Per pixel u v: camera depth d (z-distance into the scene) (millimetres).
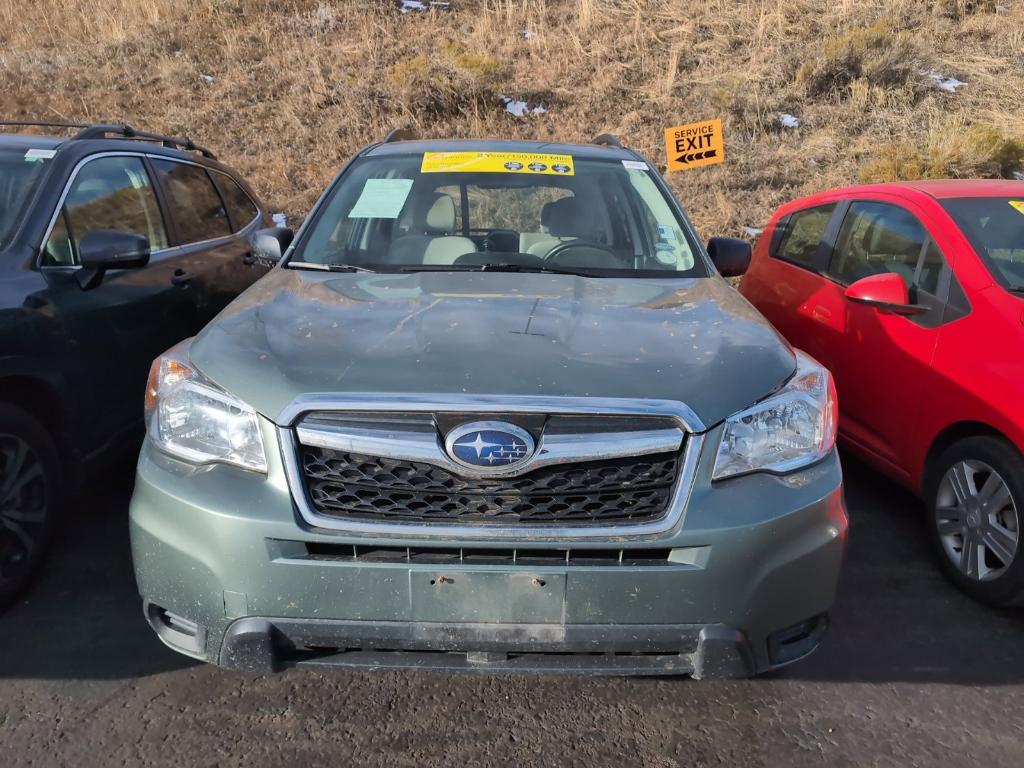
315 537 2201
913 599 3443
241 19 15953
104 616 3148
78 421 3551
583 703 2744
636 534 2209
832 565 2375
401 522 2215
